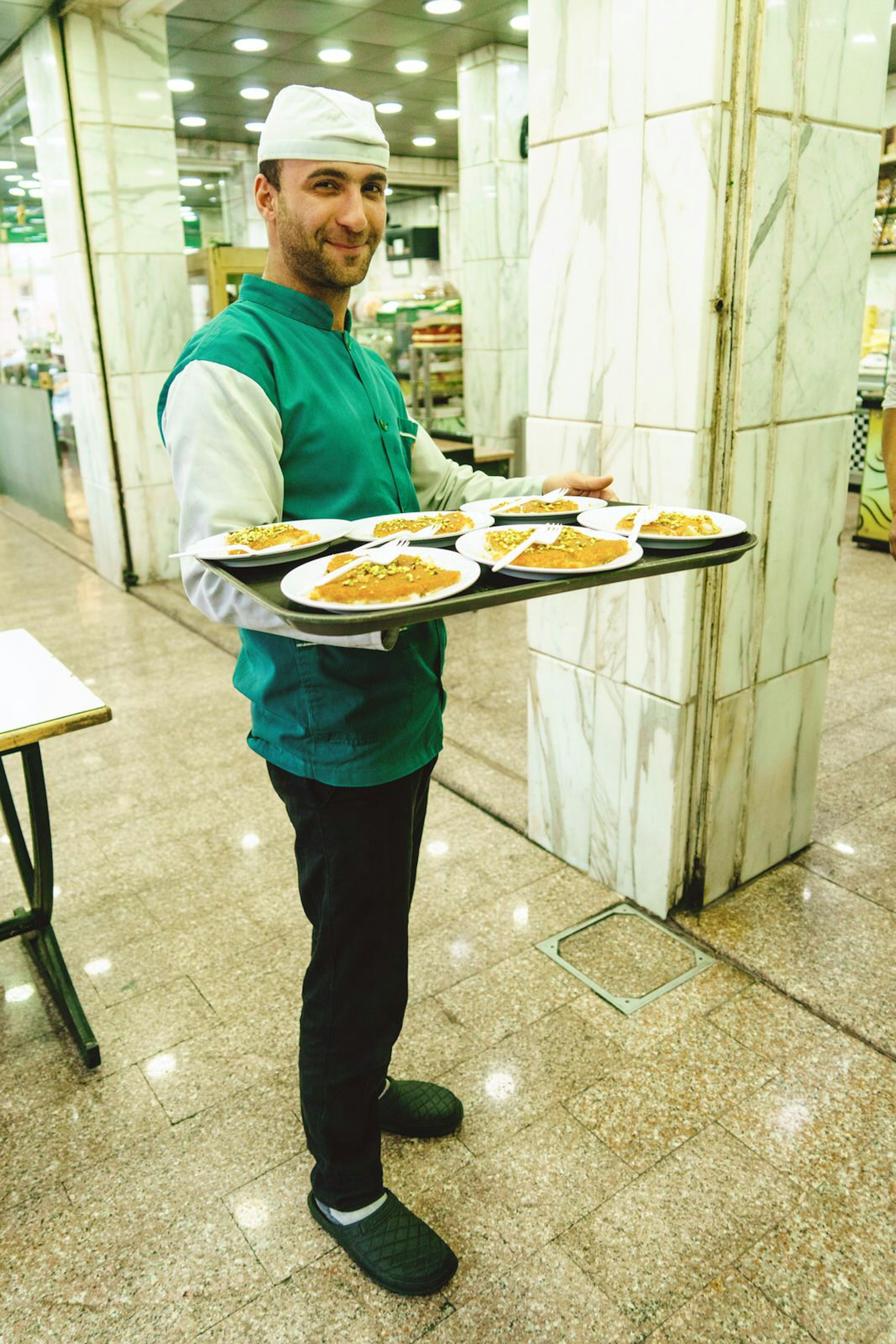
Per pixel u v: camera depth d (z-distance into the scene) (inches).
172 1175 66.5
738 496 81.8
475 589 41.1
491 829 111.9
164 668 169.6
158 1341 55.3
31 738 61.5
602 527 53.4
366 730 50.1
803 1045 76.4
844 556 224.5
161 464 222.7
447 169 454.9
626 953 88.4
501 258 269.7
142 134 204.2
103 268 205.8
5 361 362.3
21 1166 67.7
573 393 88.8
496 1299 57.0
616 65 75.4
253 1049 78.3
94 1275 59.4
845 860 101.9
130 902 99.7
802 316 81.0
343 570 40.5
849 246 83.0
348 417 50.0
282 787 53.2
